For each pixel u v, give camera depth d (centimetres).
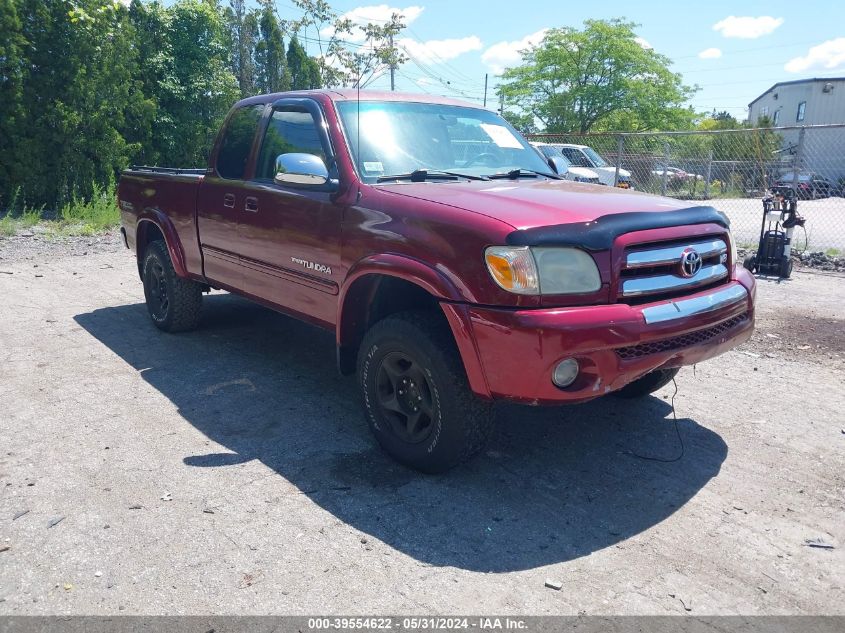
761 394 487
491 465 379
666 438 415
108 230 1223
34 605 262
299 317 453
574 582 279
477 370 321
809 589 277
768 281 895
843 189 2016
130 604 263
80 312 688
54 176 1384
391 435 373
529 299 307
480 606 264
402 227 353
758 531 318
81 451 387
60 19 1351
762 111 4578
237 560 290
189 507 330
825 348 592
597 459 388
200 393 477
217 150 532
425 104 472
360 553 296
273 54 2530
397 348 353
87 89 1391
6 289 782
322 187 411
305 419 436
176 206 568
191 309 603
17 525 313
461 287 321
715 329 363
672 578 283
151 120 1642
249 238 479
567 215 325
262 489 348
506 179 436
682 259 341
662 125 3834
